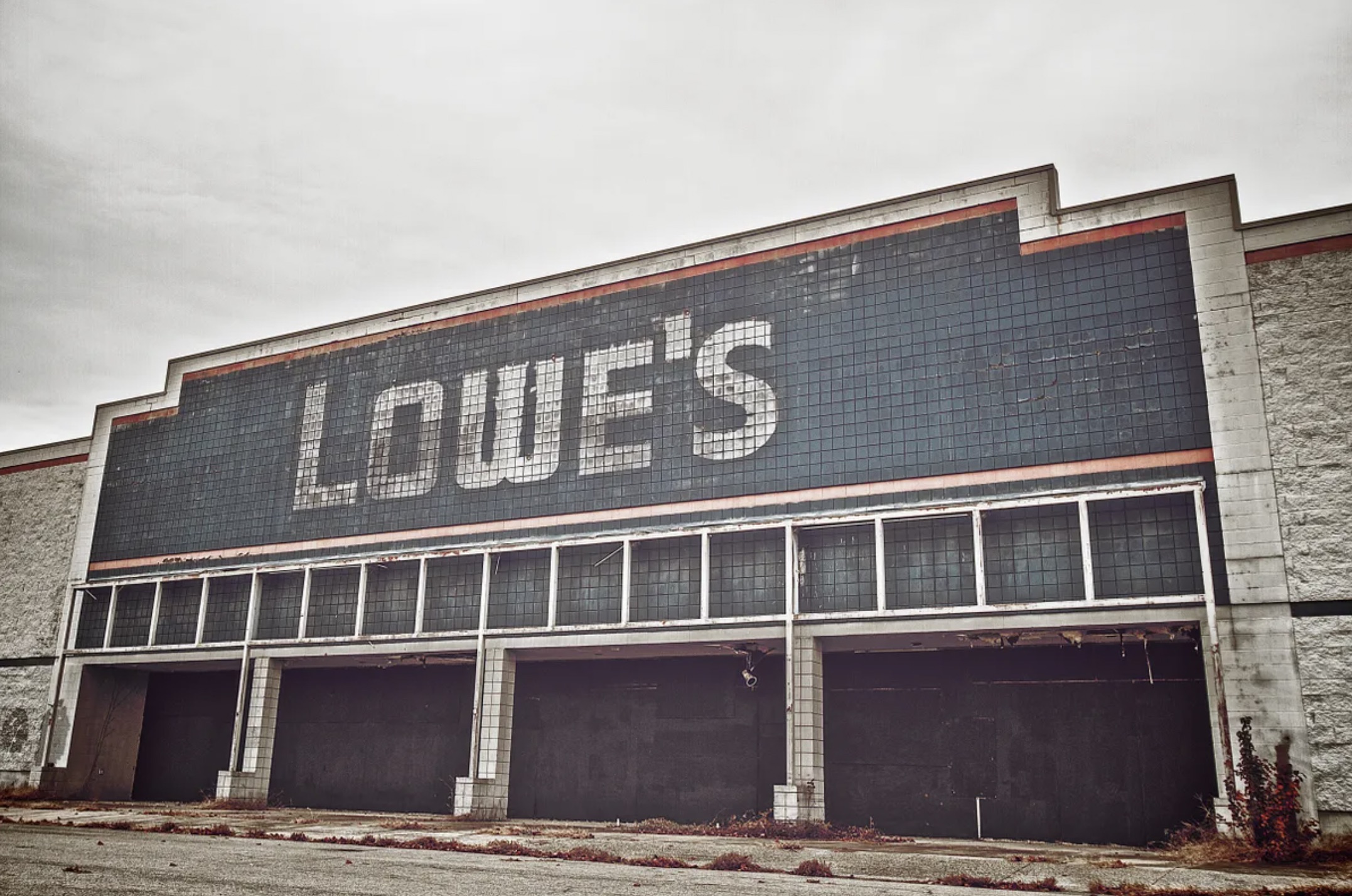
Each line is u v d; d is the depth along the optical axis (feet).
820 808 102.89
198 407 155.43
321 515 140.05
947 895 60.80
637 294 124.57
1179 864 78.23
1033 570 97.76
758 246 118.21
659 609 114.42
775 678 117.08
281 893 52.95
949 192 109.40
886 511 103.50
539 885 60.13
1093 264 101.35
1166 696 99.71
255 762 135.74
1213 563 91.09
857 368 109.70
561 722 128.26
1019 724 104.99
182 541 150.82
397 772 138.62
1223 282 96.12
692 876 69.46
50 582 162.30
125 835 95.76
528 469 126.31
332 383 144.36
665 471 117.50
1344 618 86.33
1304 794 84.17
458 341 135.95
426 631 128.16
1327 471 89.35
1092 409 98.43
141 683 161.17
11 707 159.53
